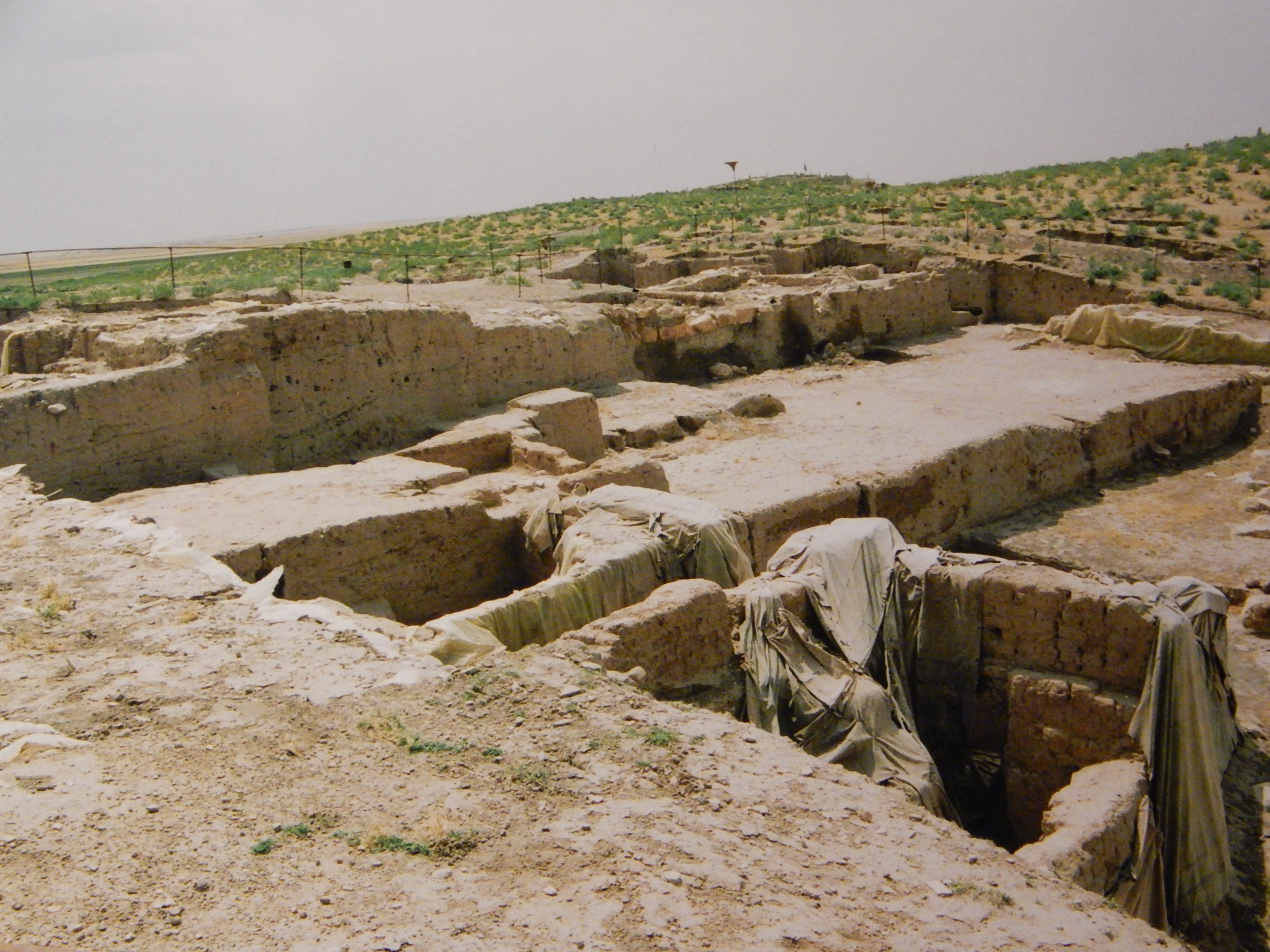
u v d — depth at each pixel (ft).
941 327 104.99
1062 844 28.35
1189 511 63.21
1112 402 72.23
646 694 24.99
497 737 21.99
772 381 84.74
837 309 95.04
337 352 57.31
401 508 41.42
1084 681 34.53
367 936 15.78
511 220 172.96
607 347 74.79
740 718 32.50
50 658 24.80
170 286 84.99
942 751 36.73
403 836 18.37
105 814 18.47
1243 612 50.11
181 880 16.76
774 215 153.28
